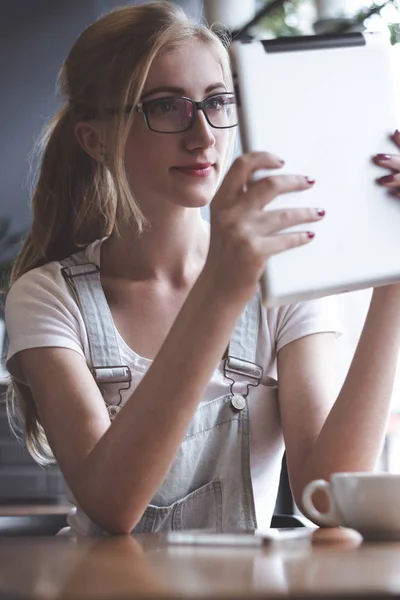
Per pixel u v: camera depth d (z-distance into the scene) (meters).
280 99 1.23
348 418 1.52
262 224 1.19
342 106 1.25
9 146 5.93
